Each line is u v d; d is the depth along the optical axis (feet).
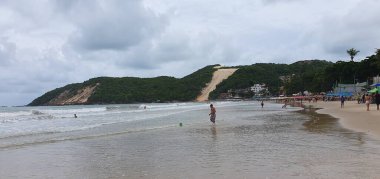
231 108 253.85
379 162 39.91
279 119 116.98
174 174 37.40
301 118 119.85
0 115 160.35
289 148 52.03
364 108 160.86
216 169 39.04
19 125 107.96
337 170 36.27
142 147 57.98
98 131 86.53
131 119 135.13
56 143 64.18
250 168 38.88
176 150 53.83
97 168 41.60
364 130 72.69
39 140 68.85
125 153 52.16
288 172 36.24
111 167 41.93
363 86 333.42
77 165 43.65
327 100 365.40
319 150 49.32
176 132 81.20
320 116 126.72
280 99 479.82
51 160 47.26
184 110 229.86
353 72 412.36
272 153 48.08
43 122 121.19
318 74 520.83
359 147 50.83
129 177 36.73
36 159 48.14
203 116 150.51
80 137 73.20
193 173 37.55
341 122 95.55
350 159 41.93
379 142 55.31
